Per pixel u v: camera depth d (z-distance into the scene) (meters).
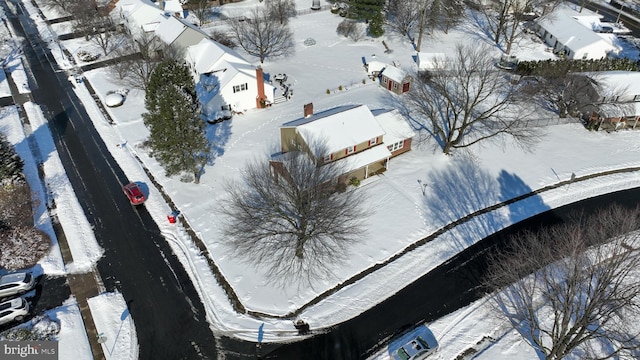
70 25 91.00
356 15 84.56
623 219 36.09
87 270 39.75
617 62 66.06
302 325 35.09
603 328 33.56
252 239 39.19
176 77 49.19
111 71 70.12
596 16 87.38
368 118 49.16
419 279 38.88
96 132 58.72
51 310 36.03
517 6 75.81
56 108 64.06
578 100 56.75
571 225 42.56
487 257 40.88
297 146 47.75
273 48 78.00
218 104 60.16
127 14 83.56
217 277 38.97
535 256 35.97
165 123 43.34
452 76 62.81
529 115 57.31
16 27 91.19
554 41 80.19
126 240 42.72
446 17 86.50
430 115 52.53
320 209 37.88
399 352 32.34
